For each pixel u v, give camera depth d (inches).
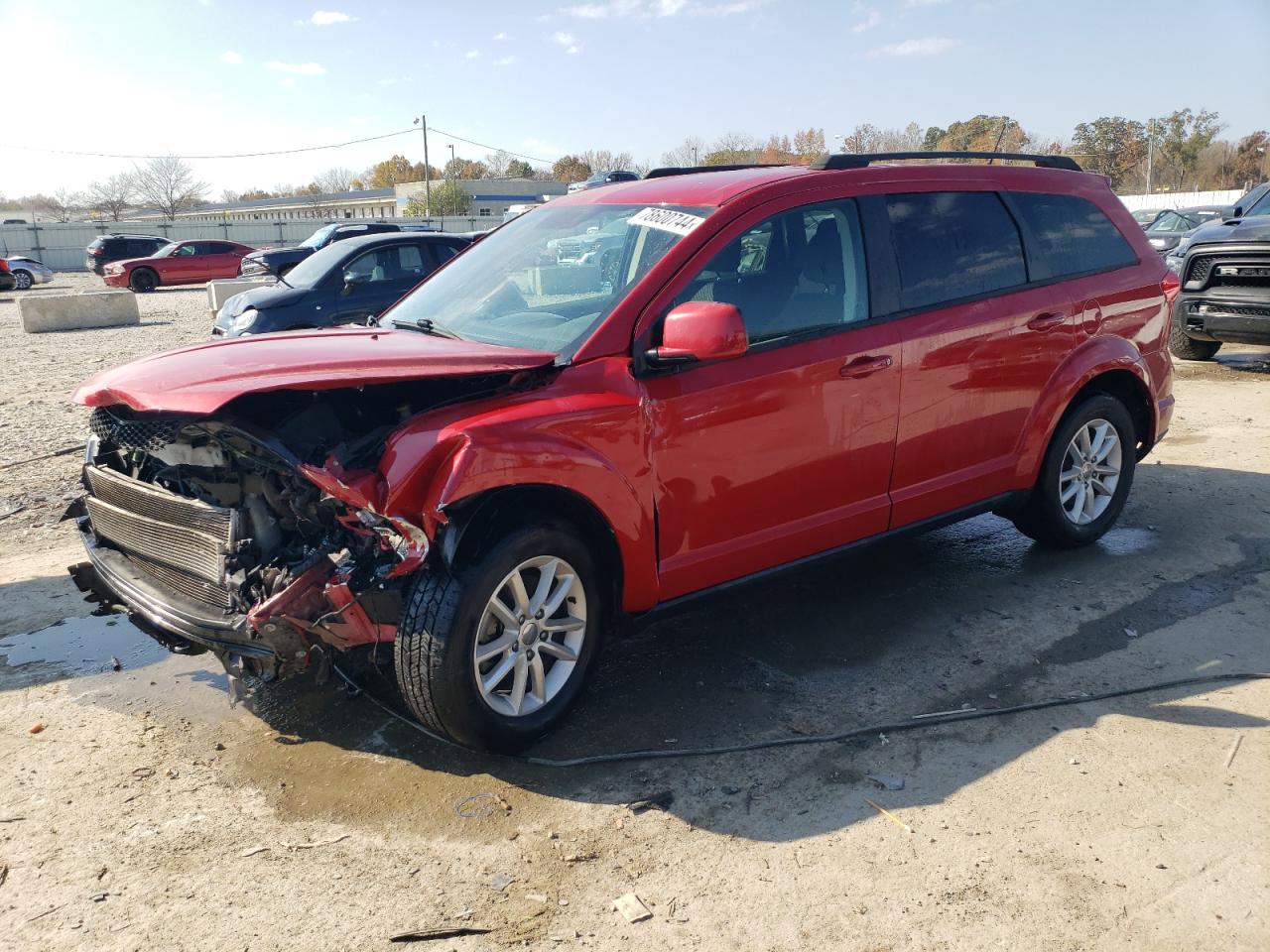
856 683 151.0
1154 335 202.1
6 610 186.1
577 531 132.2
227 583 120.6
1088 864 108.5
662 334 136.7
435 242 487.8
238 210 4229.8
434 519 115.8
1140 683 148.2
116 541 146.0
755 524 147.9
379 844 114.7
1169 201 2285.9
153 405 117.1
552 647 132.9
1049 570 194.1
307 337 146.9
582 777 127.6
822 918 101.3
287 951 98.0
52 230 1923.0
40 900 105.4
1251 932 97.9
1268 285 377.4
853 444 154.9
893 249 160.6
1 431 349.4
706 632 170.7
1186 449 280.1
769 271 147.3
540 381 131.0
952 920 100.6
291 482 121.4
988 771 126.7
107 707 148.0
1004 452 179.3
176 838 116.1
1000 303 172.6
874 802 120.8
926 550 208.1
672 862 110.8
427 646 119.3
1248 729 134.5
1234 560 195.2
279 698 149.6
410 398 130.2
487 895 105.8
